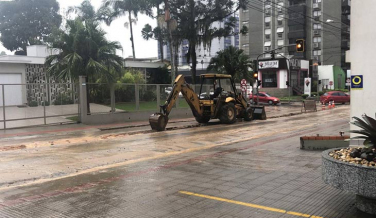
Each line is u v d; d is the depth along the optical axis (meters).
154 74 42.22
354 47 7.15
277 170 7.08
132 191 5.82
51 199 5.48
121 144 12.29
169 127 18.31
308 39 66.19
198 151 10.12
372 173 3.91
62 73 20.31
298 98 51.69
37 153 10.55
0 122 18.53
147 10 41.41
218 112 20.17
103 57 21.25
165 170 7.47
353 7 7.12
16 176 7.40
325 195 5.23
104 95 21.17
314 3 65.19
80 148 11.49
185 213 4.62
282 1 66.88
